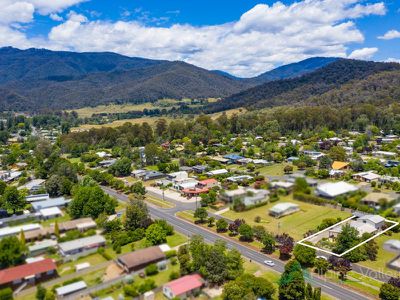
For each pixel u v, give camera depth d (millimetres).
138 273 42188
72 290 37844
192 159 106562
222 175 86312
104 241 50625
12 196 65250
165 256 45531
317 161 89000
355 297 35969
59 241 51406
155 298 37031
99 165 107688
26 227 56406
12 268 41469
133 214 54875
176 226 57781
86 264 44688
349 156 95938
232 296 34562
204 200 65688
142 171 94875
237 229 51688
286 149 105188
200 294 37344
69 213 64188
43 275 41875
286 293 34781
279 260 44656
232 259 40375
